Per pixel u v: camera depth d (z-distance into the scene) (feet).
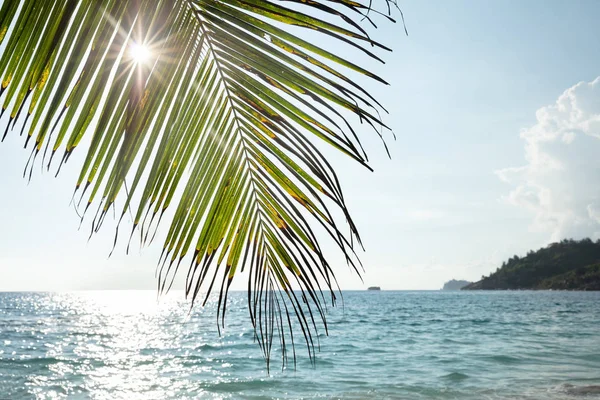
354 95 3.32
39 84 3.24
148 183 3.49
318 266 3.72
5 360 46.91
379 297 335.26
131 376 39.83
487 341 62.49
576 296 305.94
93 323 103.91
